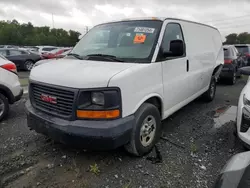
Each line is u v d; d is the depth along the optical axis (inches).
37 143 140.4
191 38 169.5
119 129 100.7
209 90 227.1
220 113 202.5
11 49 535.8
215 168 115.0
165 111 140.9
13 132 156.6
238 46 515.8
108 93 98.5
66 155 126.3
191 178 106.9
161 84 130.3
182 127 167.9
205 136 152.8
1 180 105.2
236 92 294.5
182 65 152.6
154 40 129.3
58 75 108.3
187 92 167.3
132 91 108.0
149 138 127.0
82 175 108.9
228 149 134.5
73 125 100.1
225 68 335.0
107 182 103.9
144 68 115.6
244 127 119.1
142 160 121.5
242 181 65.4
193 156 126.0
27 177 107.6
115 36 143.3
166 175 109.0
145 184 102.7
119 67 110.5
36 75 119.2
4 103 178.4
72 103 100.7
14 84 184.4
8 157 124.4
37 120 114.1
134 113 111.3
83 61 126.7
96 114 99.5
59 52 594.9
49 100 111.1
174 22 148.8
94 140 98.4
